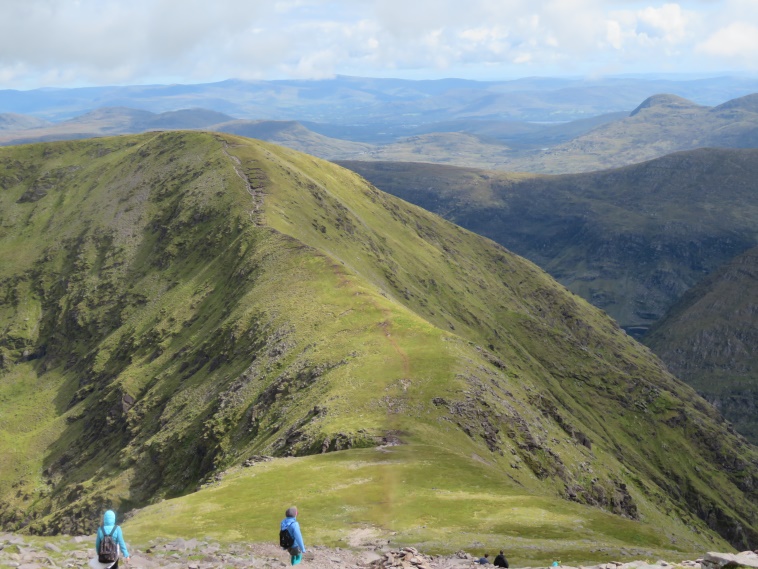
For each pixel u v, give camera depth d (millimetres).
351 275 146625
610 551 40938
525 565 36969
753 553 22250
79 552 25453
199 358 148500
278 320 130875
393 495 55844
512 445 90125
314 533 45406
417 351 103812
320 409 87625
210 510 53812
